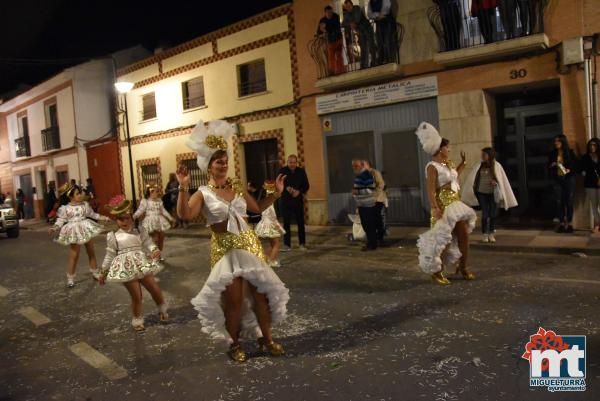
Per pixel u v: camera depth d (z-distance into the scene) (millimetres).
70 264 8539
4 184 31453
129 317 6324
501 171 9055
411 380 3877
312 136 13727
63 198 9008
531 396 3504
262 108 14969
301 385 3951
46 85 24844
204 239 13344
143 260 5707
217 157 4328
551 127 11469
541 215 11609
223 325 4375
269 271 4344
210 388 4043
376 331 5039
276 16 14281
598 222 9227
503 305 5531
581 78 9617
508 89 11055
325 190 13633
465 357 4227
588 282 6258
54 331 6043
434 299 5965
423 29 11422
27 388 4387
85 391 4219
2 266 11469
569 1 9594
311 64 13539
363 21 11977
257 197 10656
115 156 20984
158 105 18578
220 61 16047
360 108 12664
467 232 6531
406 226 12039
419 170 11969
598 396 3463
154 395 4016
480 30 10367
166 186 17125
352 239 10609
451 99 11172
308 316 5715
